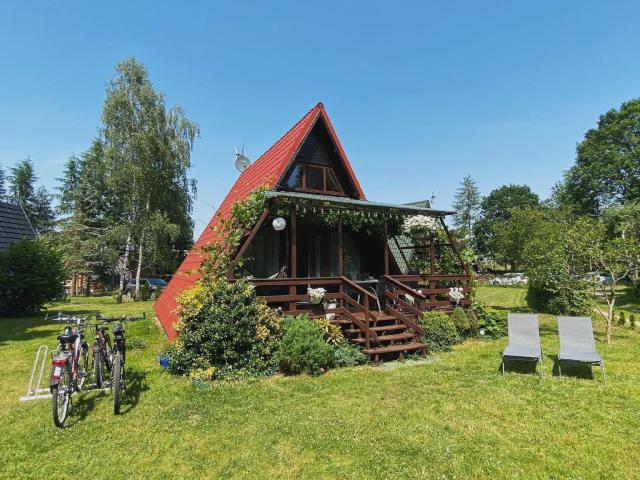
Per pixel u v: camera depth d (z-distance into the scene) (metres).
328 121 13.31
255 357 8.08
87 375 6.95
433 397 6.57
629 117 36.81
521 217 23.03
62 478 4.21
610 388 7.00
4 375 8.19
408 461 4.48
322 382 7.42
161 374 7.97
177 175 31.78
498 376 7.80
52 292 18.98
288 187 12.81
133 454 4.70
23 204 51.56
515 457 4.56
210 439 5.07
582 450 4.73
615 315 16.70
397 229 13.31
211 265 9.37
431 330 10.51
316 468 4.36
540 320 15.75
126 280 33.19
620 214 27.33
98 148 34.16
